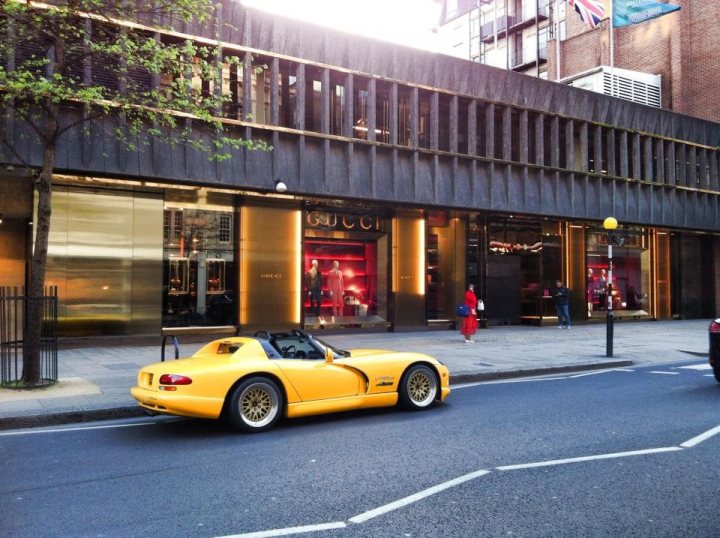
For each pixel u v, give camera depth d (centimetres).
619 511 472
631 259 2842
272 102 1728
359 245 2084
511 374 1273
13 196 1545
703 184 2889
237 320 1803
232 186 1672
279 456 645
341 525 450
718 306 3119
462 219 2305
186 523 456
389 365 868
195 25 1611
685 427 764
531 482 546
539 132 2319
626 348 1736
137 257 1642
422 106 2080
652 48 3488
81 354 1460
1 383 1016
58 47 1030
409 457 635
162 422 838
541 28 4500
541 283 2502
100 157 1483
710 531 432
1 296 1057
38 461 635
